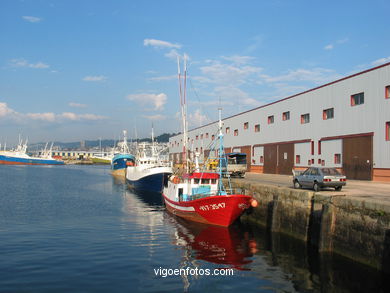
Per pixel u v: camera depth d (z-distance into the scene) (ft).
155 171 127.75
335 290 33.86
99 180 193.88
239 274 38.96
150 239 55.57
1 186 147.02
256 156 145.18
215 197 60.80
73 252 47.24
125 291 33.96
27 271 39.27
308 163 109.40
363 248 39.65
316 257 44.37
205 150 200.13
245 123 156.56
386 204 36.70
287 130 122.31
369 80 85.46
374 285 34.50
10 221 69.41
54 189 138.21
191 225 67.26
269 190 64.75
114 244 52.03
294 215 54.95
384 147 80.33
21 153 453.58
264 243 52.90
